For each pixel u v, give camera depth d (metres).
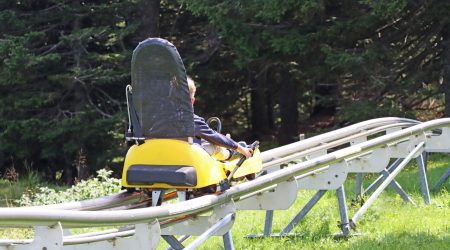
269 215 11.99
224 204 8.84
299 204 14.80
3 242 6.79
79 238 7.39
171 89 8.19
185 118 8.21
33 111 26.28
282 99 31.31
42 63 25.00
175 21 29.25
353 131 14.62
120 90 27.28
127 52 25.70
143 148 8.30
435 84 25.95
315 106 37.78
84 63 25.78
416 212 13.08
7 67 23.78
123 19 27.27
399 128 16.09
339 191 11.43
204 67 27.98
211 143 8.70
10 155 26.52
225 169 8.76
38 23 26.52
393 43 23.64
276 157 12.43
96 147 26.20
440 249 10.27
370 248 10.49
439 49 23.70
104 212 6.67
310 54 23.89
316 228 12.16
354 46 23.80
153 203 8.31
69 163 26.47
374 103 22.58
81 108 25.67
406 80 23.23
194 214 8.88
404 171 19.84
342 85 25.12
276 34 22.67
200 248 11.55
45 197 16.62
